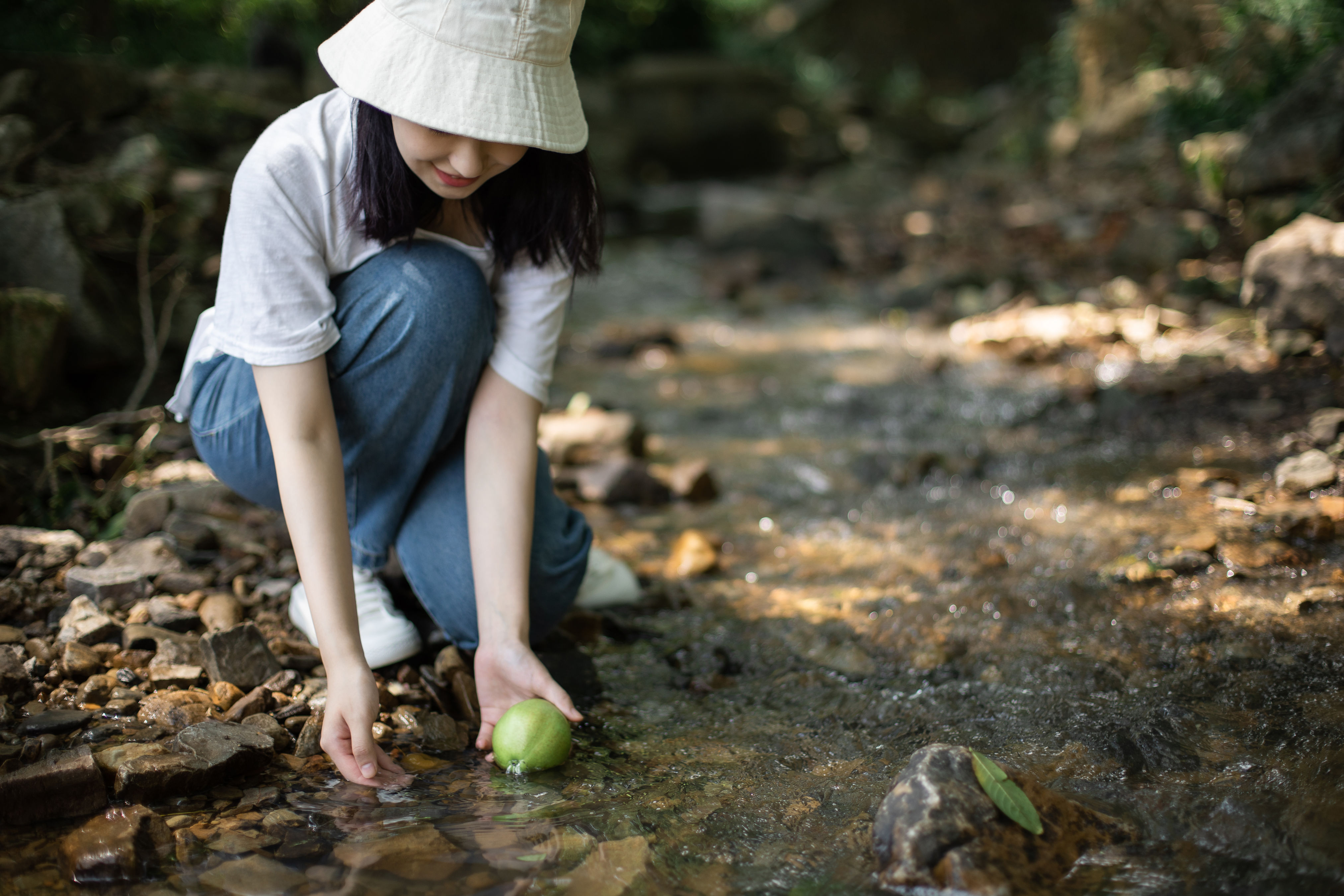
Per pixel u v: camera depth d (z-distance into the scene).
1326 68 4.77
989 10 14.85
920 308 6.19
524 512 2.11
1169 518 2.90
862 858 1.60
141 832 1.61
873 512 3.27
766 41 15.25
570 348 5.46
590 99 11.87
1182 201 6.35
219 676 2.10
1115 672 2.18
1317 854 1.56
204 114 4.70
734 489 3.52
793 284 7.12
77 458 2.97
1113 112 9.14
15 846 1.60
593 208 2.05
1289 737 1.89
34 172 3.64
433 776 1.88
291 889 1.50
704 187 11.59
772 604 2.67
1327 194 4.50
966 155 12.41
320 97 1.93
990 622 2.46
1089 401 4.05
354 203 1.92
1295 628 2.28
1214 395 3.83
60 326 3.09
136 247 3.69
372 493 2.21
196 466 3.12
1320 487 2.94
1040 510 3.11
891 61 15.07
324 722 1.83
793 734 2.05
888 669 2.30
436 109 1.65
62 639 2.18
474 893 1.50
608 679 2.31
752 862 1.60
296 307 1.87
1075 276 6.07
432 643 2.34
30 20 4.58
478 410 2.15
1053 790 1.76
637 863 1.59
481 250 2.11
